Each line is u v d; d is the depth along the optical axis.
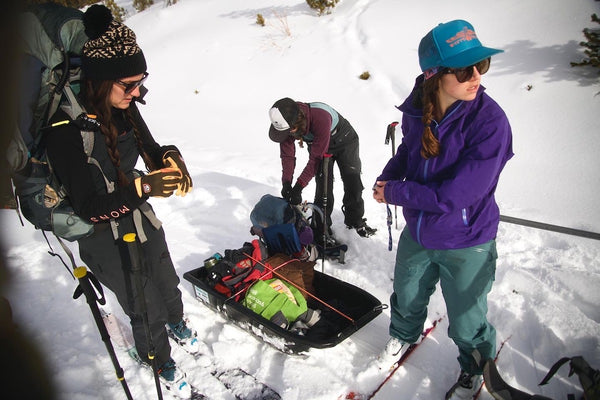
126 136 2.13
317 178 3.87
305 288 3.04
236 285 2.95
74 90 1.89
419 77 2.09
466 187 1.84
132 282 2.15
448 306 2.19
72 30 1.80
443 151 1.94
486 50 1.71
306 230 3.56
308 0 8.97
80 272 1.85
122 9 12.49
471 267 2.03
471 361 2.25
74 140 1.83
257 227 3.60
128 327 2.95
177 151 2.30
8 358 0.74
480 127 1.82
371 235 4.01
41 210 1.92
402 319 2.47
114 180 2.08
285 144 3.61
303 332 2.71
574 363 2.02
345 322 2.86
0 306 0.71
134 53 1.82
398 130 5.99
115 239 2.11
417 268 2.26
